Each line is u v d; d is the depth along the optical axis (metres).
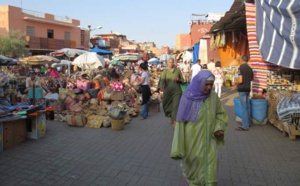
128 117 8.26
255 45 7.91
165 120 8.43
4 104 7.72
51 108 8.62
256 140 6.05
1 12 34.69
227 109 9.88
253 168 4.52
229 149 5.46
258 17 7.00
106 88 9.45
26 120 6.25
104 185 3.94
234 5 8.73
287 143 5.80
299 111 5.67
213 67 13.77
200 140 3.00
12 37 32.94
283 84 8.06
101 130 7.16
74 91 9.95
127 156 5.12
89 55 13.73
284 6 6.09
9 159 4.95
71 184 3.97
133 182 4.03
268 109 7.40
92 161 4.86
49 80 14.59
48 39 38.56
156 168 4.54
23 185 3.93
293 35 5.95
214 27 12.62
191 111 3.00
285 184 3.94
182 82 7.21
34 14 38.12
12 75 16.95
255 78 8.16
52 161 4.86
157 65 32.97
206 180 2.98
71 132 6.93
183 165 3.18
